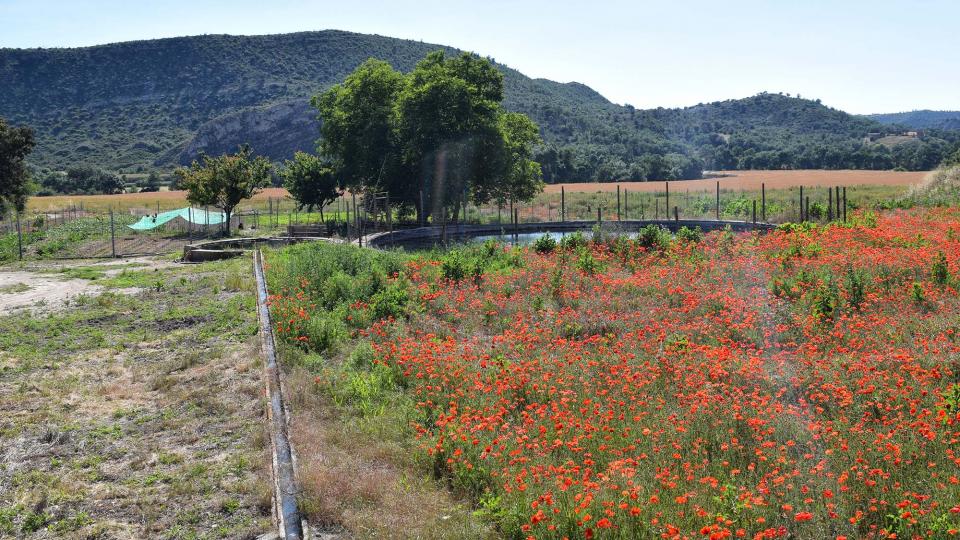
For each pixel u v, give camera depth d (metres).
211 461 7.91
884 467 6.73
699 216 49.16
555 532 5.91
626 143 130.12
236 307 16.08
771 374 9.92
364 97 45.78
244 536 6.36
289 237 34.59
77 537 6.42
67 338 13.88
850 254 17.50
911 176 88.75
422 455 7.64
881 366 9.71
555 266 18.81
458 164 42.38
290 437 8.23
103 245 34.00
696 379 9.29
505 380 9.42
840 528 5.86
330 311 15.17
